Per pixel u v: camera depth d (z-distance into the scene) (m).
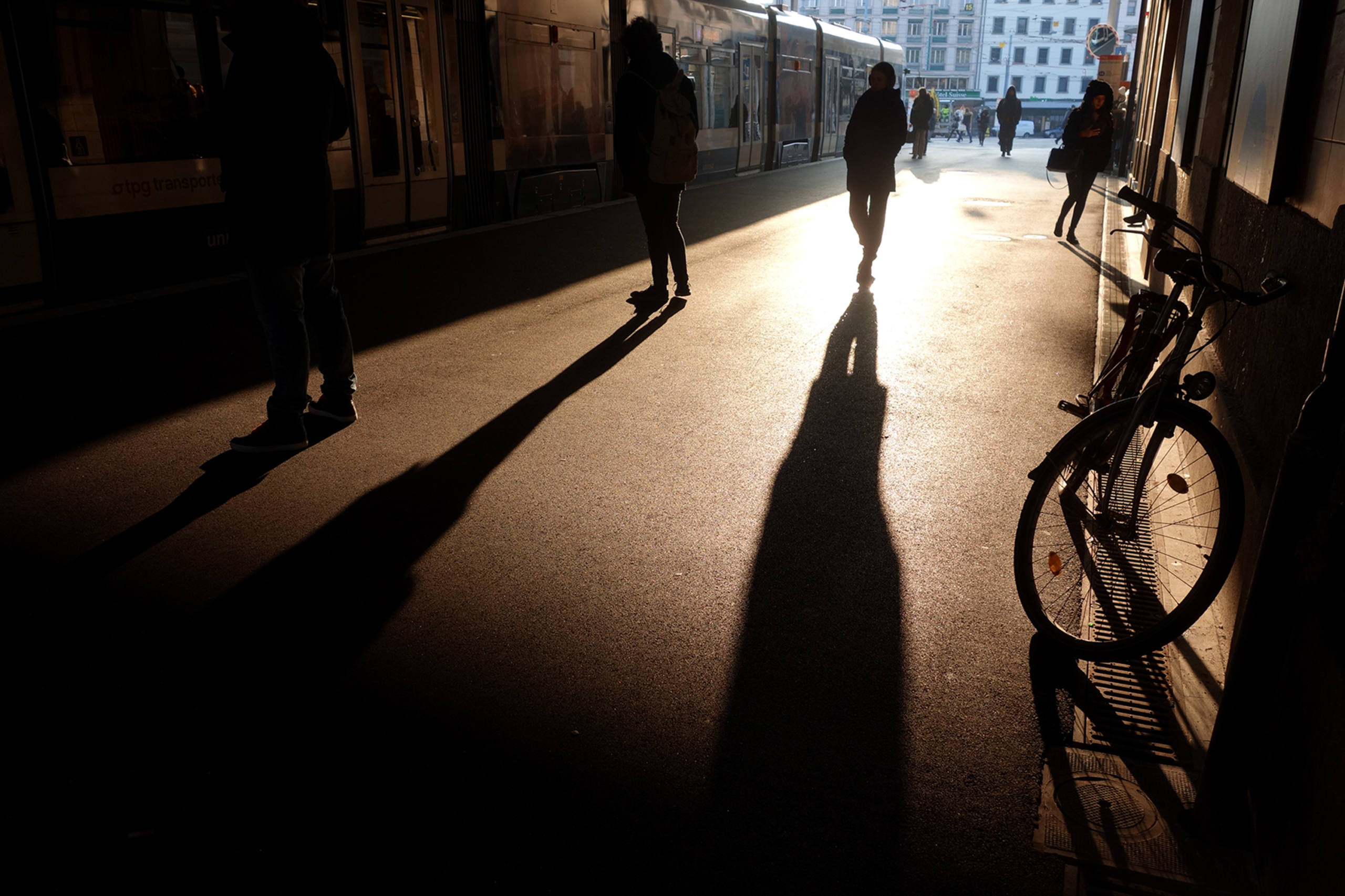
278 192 4.07
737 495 4.13
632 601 3.25
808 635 3.07
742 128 19.92
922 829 2.26
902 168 23.47
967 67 79.88
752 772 2.44
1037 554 2.99
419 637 3.01
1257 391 3.39
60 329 6.62
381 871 2.10
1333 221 2.64
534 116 13.02
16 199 6.94
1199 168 6.71
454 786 2.37
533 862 2.14
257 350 6.21
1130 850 2.21
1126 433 2.83
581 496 4.09
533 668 2.86
